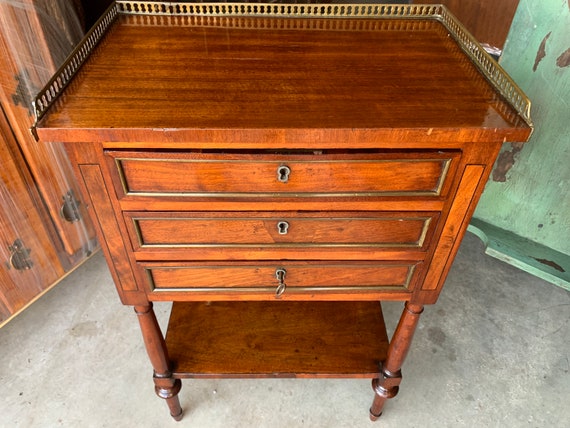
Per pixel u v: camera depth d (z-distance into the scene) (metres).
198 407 1.12
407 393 1.15
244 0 1.06
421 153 0.64
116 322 1.28
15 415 1.09
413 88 0.70
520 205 1.30
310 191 0.68
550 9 1.02
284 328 1.07
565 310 1.36
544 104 1.12
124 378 1.16
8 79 0.93
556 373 1.21
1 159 0.97
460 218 0.72
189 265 0.77
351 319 1.10
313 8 0.92
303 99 0.66
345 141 0.61
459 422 1.10
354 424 1.10
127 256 0.75
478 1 1.22
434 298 0.84
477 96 0.68
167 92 0.67
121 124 0.59
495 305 1.37
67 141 0.60
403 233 0.75
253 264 0.78
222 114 0.62
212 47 0.81
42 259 1.15
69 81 0.68
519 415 1.12
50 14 0.98
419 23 0.93
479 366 1.21
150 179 0.65
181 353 1.02
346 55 0.79
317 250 0.76
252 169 0.64
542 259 1.28
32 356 1.20
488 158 0.65
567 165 1.16
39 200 1.09
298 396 1.14
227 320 1.09
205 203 0.68
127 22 0.88
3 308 1.11
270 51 0.80
